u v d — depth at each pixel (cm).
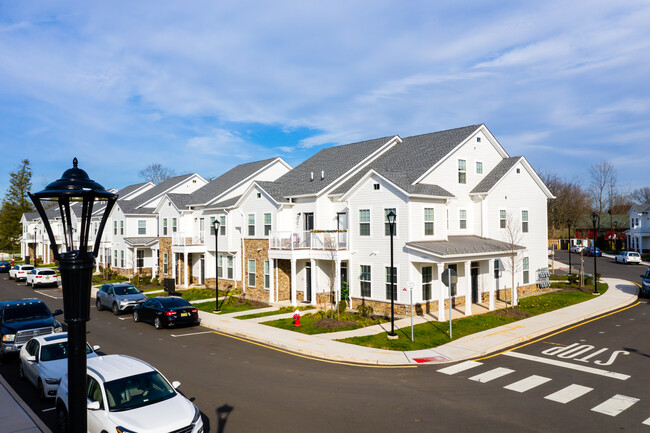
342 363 1547
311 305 2670
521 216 3023
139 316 2366
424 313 2334
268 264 2938
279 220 2867
